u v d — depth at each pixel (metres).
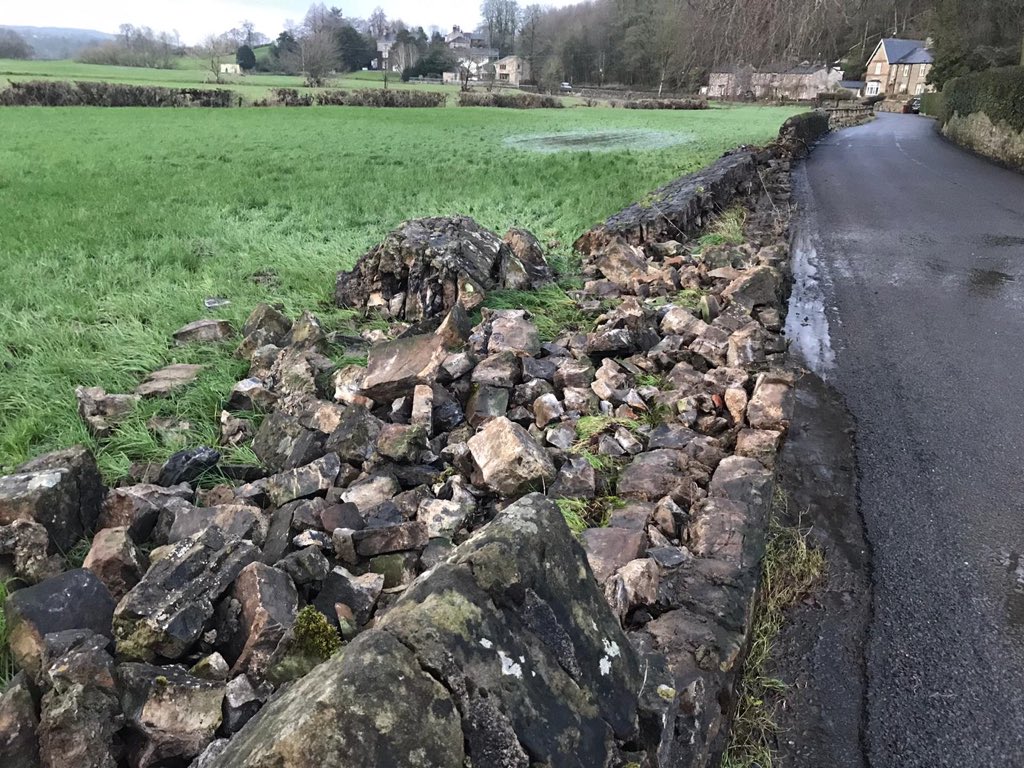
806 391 5.39
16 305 6.77
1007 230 10.92
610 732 1.79
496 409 4.61
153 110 41.84
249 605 2.59
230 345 5.93
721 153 20.88
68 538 3.28
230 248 9.30
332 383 5.06
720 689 2.49
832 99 47.44
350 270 7.85
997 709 2.70
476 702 1.58
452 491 3.77
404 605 1.69
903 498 4.00
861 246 10.09
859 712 2.71
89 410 4.63
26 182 14.89
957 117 26.08
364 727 1.41
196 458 4.10
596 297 7.28
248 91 56.31
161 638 2.46
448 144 25.02
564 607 1.85
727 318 6.30
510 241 8.10
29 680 2.39
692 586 2.97
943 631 3.07
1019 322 6.82
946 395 5.28
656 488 3.72
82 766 2.13
